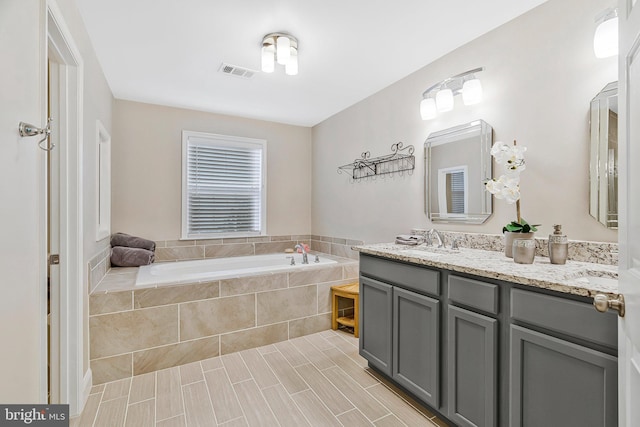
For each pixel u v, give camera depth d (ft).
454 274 4.98
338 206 12.29
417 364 5.59
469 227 7.27
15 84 2.92
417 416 5.43
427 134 8.39
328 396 6.02
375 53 7.75
